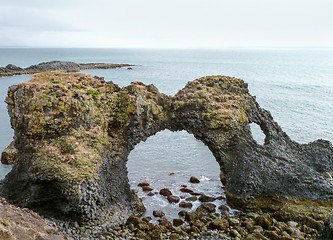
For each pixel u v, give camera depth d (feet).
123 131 73.15
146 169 101.04
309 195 72.64
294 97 249.96
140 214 71.05
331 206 70.74
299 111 198.70
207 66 605.31
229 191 75.46
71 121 64.44
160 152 117.80
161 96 80.59
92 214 62.34
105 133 70.64
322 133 152.05
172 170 100.68
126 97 73.15
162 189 82.58
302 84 332.19
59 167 60.95
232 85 85.40
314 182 74.43
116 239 58.85
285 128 159.63
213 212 72.59
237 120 79.56
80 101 65.51
